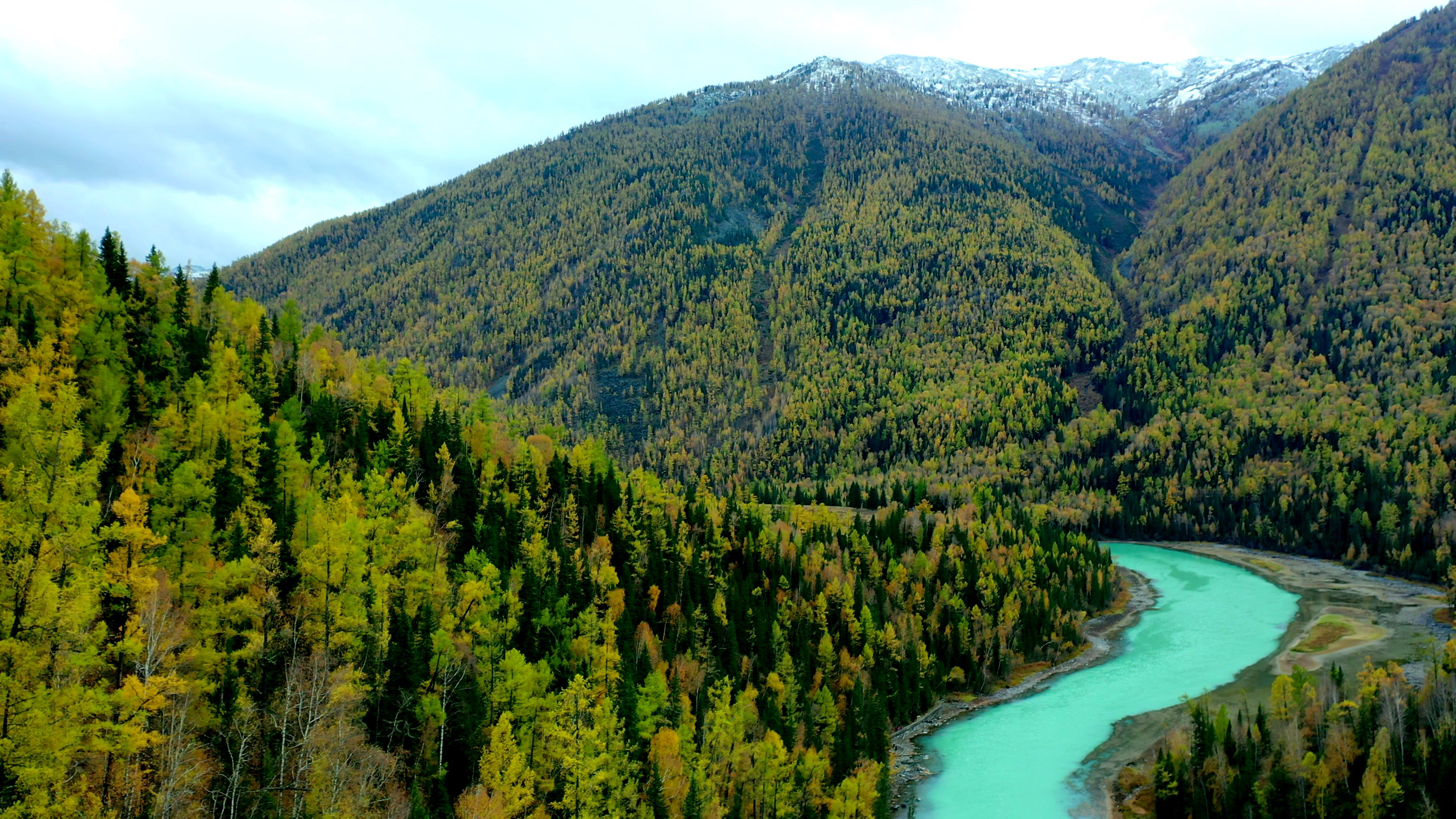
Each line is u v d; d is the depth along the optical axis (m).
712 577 124.12
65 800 33.12
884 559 160.88
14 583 33.84
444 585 72.94
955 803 94.69
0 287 72.25
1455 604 157.25
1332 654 137.75
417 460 100.94
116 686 43.28
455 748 61.22
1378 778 81.44
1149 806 92.69
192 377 82.00
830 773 91.75
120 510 48.47
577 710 64.62
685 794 72.25
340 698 49.50
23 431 39.25
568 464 135.25
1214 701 120.62
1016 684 134.38
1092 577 179.50
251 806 45.50
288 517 68.88
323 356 122.62
